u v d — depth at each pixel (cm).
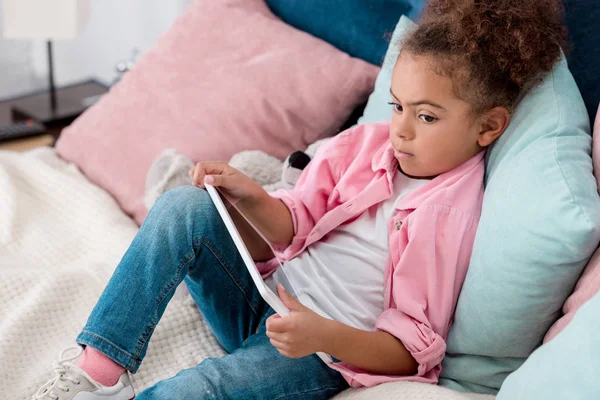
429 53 104
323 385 109
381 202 118
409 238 108
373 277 113
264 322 117
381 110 140
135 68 170
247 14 169
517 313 98
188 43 168
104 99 169
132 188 153
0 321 121
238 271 117
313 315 100
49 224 147
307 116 153
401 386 100
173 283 107
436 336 103
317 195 123
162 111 159
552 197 94
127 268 106
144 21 238
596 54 119
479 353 105
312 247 121
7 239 141
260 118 153
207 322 122
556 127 103
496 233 100
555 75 111
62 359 103
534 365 87
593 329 81
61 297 124
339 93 153
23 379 111
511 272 97
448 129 107
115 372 104
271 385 104
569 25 122
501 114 109
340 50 163
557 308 98
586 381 79
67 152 166
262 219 120
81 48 267
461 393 99
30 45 271
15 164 161
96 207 148
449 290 106
